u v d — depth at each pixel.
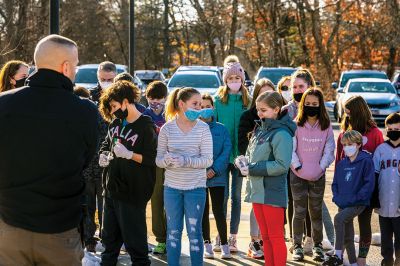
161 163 5.83
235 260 6.75
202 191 5.97
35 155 3.76
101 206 7.08
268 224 5.79
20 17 22.89
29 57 23.22
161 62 54.59
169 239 5.96
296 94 7.14
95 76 20.31
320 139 6.66
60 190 3.81
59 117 3.81
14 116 3.79
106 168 5.96
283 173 5.71
